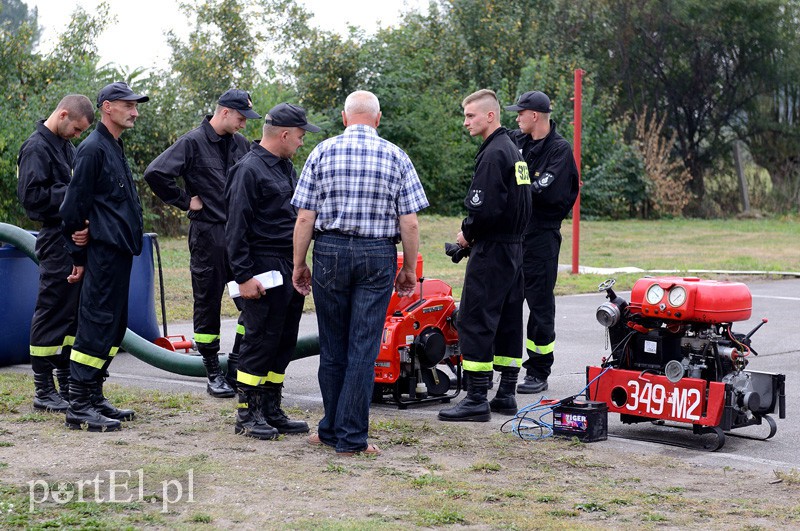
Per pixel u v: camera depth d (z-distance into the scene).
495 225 6.48
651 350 6.19
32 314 8.72
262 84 25.38
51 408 6.54
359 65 30.62
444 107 32.12
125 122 5.99
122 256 6.01
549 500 4.69
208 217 7.27
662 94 38.00
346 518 4.32
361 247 5.38
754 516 4.48
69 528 4.07
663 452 5.86
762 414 6.18
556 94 33.53
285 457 5.41
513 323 6.88
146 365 9.01
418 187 5.48
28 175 6.52
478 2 36.03
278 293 5.82
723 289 5.88
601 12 37.44
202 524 4.19
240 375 5.91
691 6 36.12
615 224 29.92
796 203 37.34
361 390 5.49
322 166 5.39
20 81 21.14
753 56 37.00
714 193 38.19
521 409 7.04
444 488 4.86
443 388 7.23
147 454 5.37
